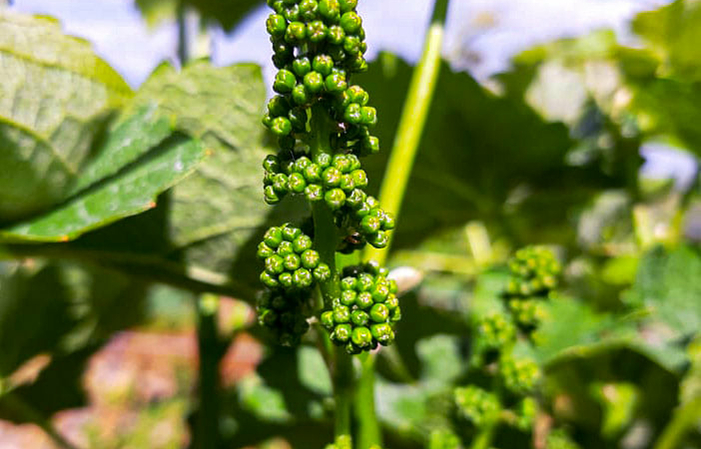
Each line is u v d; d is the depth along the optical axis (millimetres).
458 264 321
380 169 248
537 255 178
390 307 119
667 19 267
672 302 229
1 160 151
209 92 160
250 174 164
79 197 159
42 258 172
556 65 322
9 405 247
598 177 271
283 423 239
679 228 301
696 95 244
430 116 248
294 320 133
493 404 177
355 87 115
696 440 257
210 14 262
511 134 250
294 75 115
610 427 244
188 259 176
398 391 228
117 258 176
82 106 155
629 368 244
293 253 119
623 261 285
